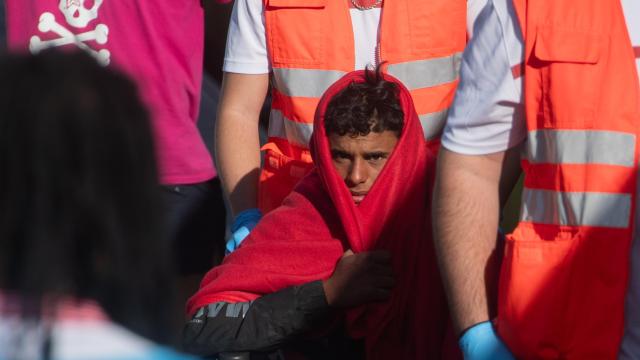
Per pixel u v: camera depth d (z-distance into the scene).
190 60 15.24
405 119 10.50
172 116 15.27
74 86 5.16
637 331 9.09
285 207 11.01
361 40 12.04
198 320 10.48
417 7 11.92
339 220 10.72
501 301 9.22
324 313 10.34
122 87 5.27
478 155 9.37
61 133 5.09
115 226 5.10
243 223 12.35
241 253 10.82
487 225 9.40
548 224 9.13
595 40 8.90
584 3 8.98
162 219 5.24
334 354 10.69
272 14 12.18
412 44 11.92
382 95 10.45
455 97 9.50
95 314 5.13
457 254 9.39
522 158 9.35
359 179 10.45
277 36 12.18
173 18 14.98
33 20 14.95
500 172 9.48
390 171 10.41
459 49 12.08
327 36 12.02
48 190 5.05
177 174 15.48
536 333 9.09
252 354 10.64
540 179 9.12
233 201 12.73
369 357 10.54
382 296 10.31
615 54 8.93
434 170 10.80
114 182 5.14
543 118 8.99
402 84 10.82
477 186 9.38
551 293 9.03
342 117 10.34
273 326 10.32
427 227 10.52
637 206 8.98
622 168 8.90
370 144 10.41
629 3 9.04
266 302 10.41
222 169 12.77
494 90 9.16
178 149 15.39
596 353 9.03
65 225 5.06
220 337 10.33
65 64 5.21
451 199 9.39
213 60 17.08
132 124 5.21
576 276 8.98
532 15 8.98
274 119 12.74
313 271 10.58
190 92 15.34
